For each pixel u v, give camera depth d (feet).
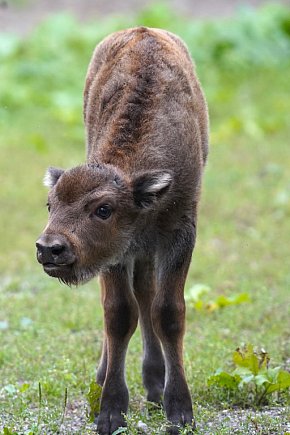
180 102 53.11
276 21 151.64
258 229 92.63
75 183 49.06
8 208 99.96
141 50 54.60
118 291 51.78
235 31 148.36
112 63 55.67
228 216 96.32
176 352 51.47
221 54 146.30
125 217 49.96
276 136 121.19
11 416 52.95
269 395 54.13
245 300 73.31
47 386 57.06
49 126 127.24
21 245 91.15
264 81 140.87
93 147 54.29
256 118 125.90
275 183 104.78
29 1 177.58
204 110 57.21
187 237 52.29
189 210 52.26
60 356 63.21
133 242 51.65
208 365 59.47
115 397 51.42
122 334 51.75
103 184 49.24
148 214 50.96
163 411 52.54
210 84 139.54
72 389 57.11
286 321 69.67
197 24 150.20
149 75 53.21
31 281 82.48
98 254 49.24
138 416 52.11
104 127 53.16
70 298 76.95
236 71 143.74
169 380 51.24
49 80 141.38
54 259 47.42
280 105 131.34
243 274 81.71
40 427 50.85
